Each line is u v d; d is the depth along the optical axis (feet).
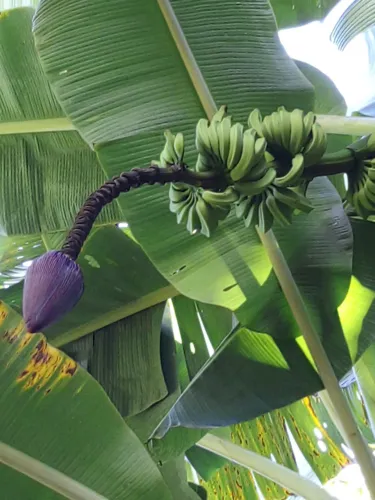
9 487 6.50
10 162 8.59
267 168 4.43
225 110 4.58
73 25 6.94
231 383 7.44
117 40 6.91
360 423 10.73
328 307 7.29
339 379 7.25
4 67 8.09
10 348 6.73
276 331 7.41
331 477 10.39
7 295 9.39
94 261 9.23
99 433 6.84
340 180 9.05
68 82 6.88
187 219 4.62
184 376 10.62
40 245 10.46
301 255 7.25
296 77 7.15
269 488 10.78
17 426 6.60
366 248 7.70
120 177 3.45
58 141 8.50
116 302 9.20
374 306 7.41
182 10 7.07
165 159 4.21
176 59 6.92
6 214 8.59
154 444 8.35
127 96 6.82
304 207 4.51
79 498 6.61
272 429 10.64
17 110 8.17
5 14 8.07
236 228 7.05
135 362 9.09
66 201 8.64
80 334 9.09
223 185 4.34
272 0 10.01
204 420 7.39
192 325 10.14
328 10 10.14
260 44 7.22
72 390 6.84
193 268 7.11
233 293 7.26
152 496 6.84
